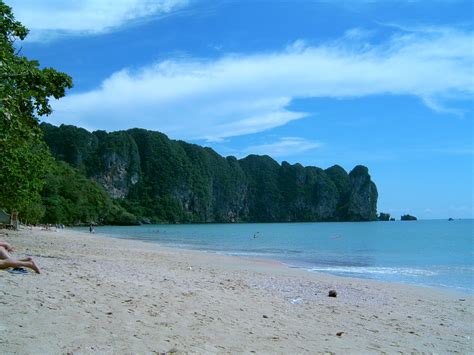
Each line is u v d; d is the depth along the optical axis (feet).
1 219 149.89
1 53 31.94
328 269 80.28
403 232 309.42
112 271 39.93
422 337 27.53
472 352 24.59
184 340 19.77
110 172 568.00
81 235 175.32
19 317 18.66
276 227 462.60
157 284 34.71
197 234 269.23
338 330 27.04
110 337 18.22
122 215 444.96
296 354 20.33
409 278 68.33
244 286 43.11
